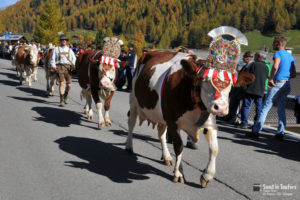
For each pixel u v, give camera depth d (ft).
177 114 12.55
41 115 25.81
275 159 17.25
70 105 30.73
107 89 21.25
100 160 16.07
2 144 17.94
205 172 12.67
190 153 17.65
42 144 18.29
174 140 13.21
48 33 217.97
